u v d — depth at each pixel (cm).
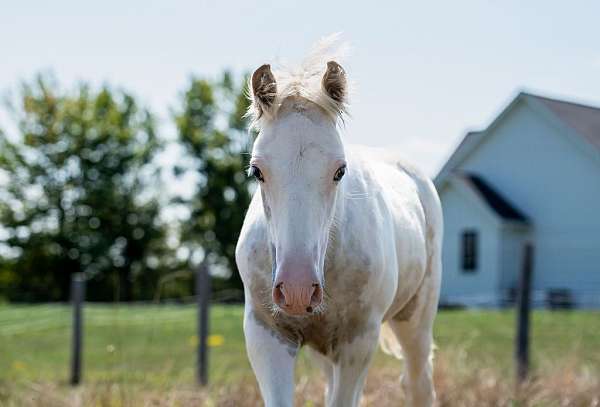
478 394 625
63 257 3891
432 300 520
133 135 4153
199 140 4375
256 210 400
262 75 354
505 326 1341
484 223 2445
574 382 685
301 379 646
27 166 3928
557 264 2395
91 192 3950
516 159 2491
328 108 349
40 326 1341
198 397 623
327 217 346
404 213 467
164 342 1180
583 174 2348
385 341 543
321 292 331
